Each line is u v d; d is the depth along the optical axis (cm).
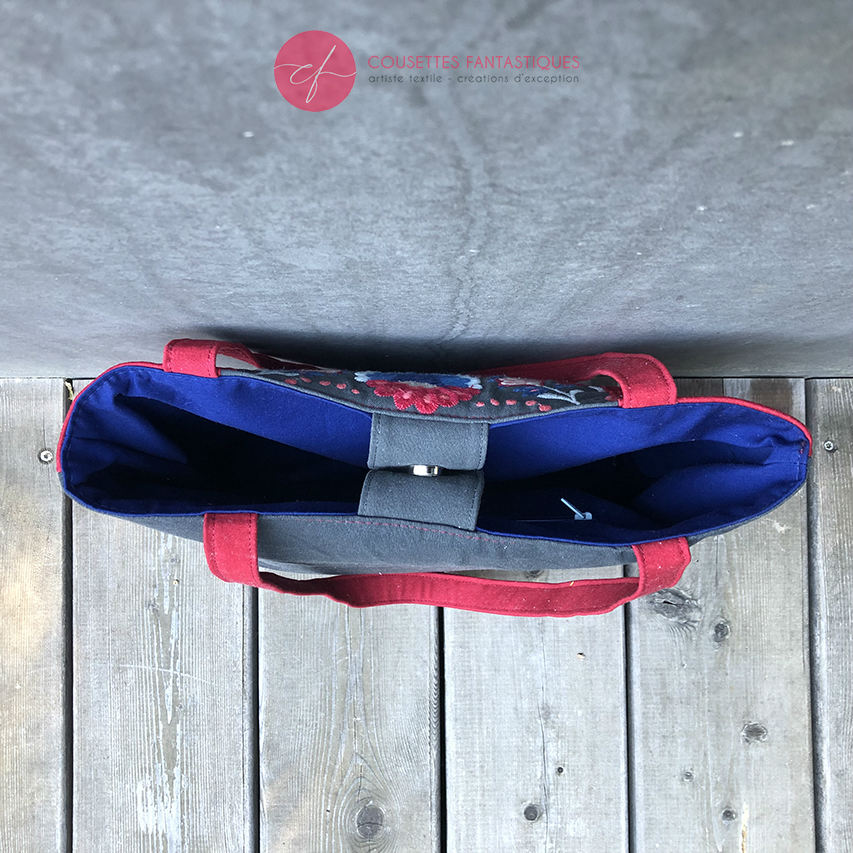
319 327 63
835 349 73
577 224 41
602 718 89
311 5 25
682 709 90
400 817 88
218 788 88
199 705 88
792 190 37
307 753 88
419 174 35
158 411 67
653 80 28
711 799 89
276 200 37
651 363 63
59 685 88
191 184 36
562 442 67
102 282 50
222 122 30
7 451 88
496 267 47
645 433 65
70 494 60
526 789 89
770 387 90
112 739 88
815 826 90
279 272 48
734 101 30
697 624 90
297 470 74
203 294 53
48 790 87
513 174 35
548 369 73
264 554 63
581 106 30
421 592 75
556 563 63
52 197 37
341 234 42
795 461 65
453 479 61
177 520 62
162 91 29
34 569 88
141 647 88
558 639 90
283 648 89
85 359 76
